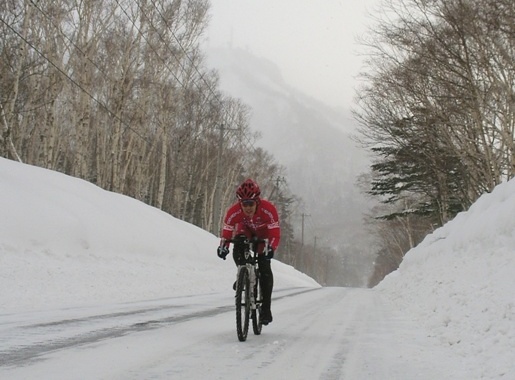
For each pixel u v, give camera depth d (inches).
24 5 965.2
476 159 743.7
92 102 1350.9
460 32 593.9
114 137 1179.3
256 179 2204.7
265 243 240.2
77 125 1161.4
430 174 954.1
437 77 646.5
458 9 587.5
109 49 1214.3
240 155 2000.5
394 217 1235.9
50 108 1028.5
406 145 840.9
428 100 700.0
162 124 1323.8
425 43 642.2
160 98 1326.3
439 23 645.3
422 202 1206.3
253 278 236.4
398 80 715.4
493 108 660.1
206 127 1798.7
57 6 1043.9
